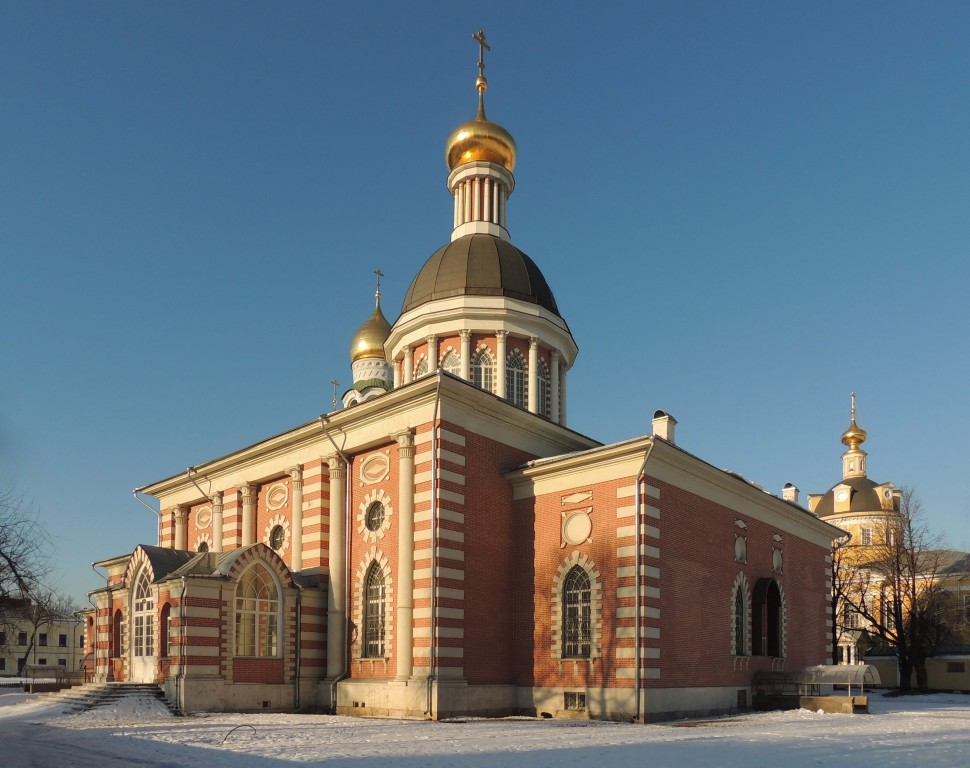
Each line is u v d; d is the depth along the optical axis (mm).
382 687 30766
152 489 44750
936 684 66562
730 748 19781
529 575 32844
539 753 18359
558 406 44031
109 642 37375
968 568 79125
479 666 31047
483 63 49688
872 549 76250
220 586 31141
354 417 34219
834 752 19297
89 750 19031
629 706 28734
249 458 39219
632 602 29484
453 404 31891
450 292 43031
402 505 31516
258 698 31594
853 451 97812
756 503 38156
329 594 34125
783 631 38875
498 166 47875
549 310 44250
